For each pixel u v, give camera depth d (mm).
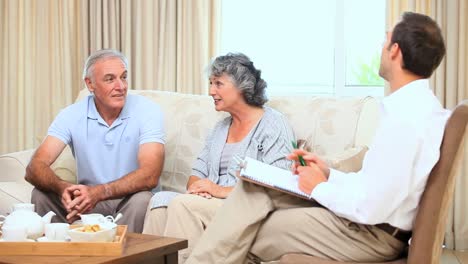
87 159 3014
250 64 2873
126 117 3018
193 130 3234
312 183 2180
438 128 2014
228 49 4797
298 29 4695
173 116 3314
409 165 1966
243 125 2863
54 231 2012
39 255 1895
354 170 2512
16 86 4863
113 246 1891
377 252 2115
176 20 4562
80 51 4762
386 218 2039
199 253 2215
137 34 4586
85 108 3057
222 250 2203
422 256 1973
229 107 2842
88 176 3029
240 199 2242
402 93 2055
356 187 2092
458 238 4078
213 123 3205
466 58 4027
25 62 4844
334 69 4574
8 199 2924
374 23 4555
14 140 4871
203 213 2541
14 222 2057
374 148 2018
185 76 4543
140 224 2736
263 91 2869
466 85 4039
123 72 2955
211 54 4539
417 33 2068
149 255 1951
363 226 2092
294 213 2172
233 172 2789
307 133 2943
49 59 4844
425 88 2080
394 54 2115
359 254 2107
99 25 4645
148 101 3104
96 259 1846
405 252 2219
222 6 4559
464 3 3994
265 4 4738
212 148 2916
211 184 2678
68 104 4758
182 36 4539
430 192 1989
